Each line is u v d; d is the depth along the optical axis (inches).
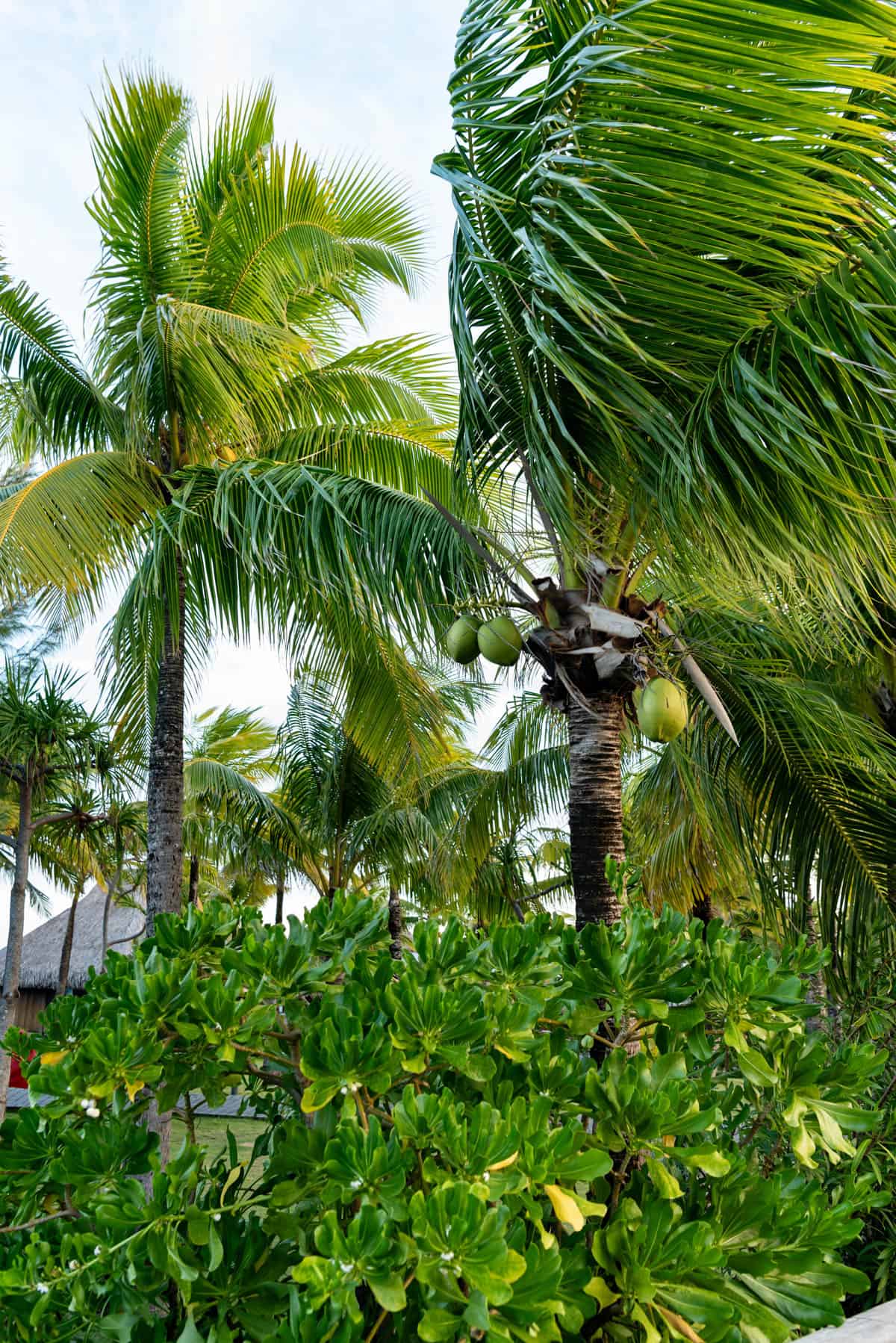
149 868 270.5
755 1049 92.7
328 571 212.7
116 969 97.0
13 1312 70.2
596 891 148.2
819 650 205.8
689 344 111.4
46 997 928.9
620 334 94.3
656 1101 78.8
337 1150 66.2
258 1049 85.6
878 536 111.7
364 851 573.0
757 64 81.7
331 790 570.6
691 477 108.0
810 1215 80.4
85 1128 79.4
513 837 497.4
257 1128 430.6
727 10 80.0
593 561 147.9
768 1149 121.4
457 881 474.3
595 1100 81.7
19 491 249.9
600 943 94.2
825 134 99.2
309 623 268.7
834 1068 92.7
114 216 283.7
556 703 159.2
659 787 294.8
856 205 90.8
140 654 282.8
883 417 101.5
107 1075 77.8
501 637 149.2
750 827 226.2
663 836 302.0
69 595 257.0
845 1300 133.0
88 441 305.3
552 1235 72.9
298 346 268.7
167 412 286.7
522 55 102.1
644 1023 96.0
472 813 446.3
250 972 88.4
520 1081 87.8
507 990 89.6
